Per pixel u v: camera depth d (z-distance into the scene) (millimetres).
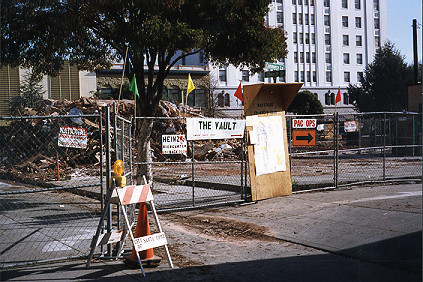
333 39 72062
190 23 11953
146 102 12656
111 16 11281
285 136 11109
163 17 11359
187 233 7547
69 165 20562
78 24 11031
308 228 7441
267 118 10688
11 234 7656
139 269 5516
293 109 57125
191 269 5473
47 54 11977
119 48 12688
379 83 51906
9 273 5422
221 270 5387
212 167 21062
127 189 5668
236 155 25469
